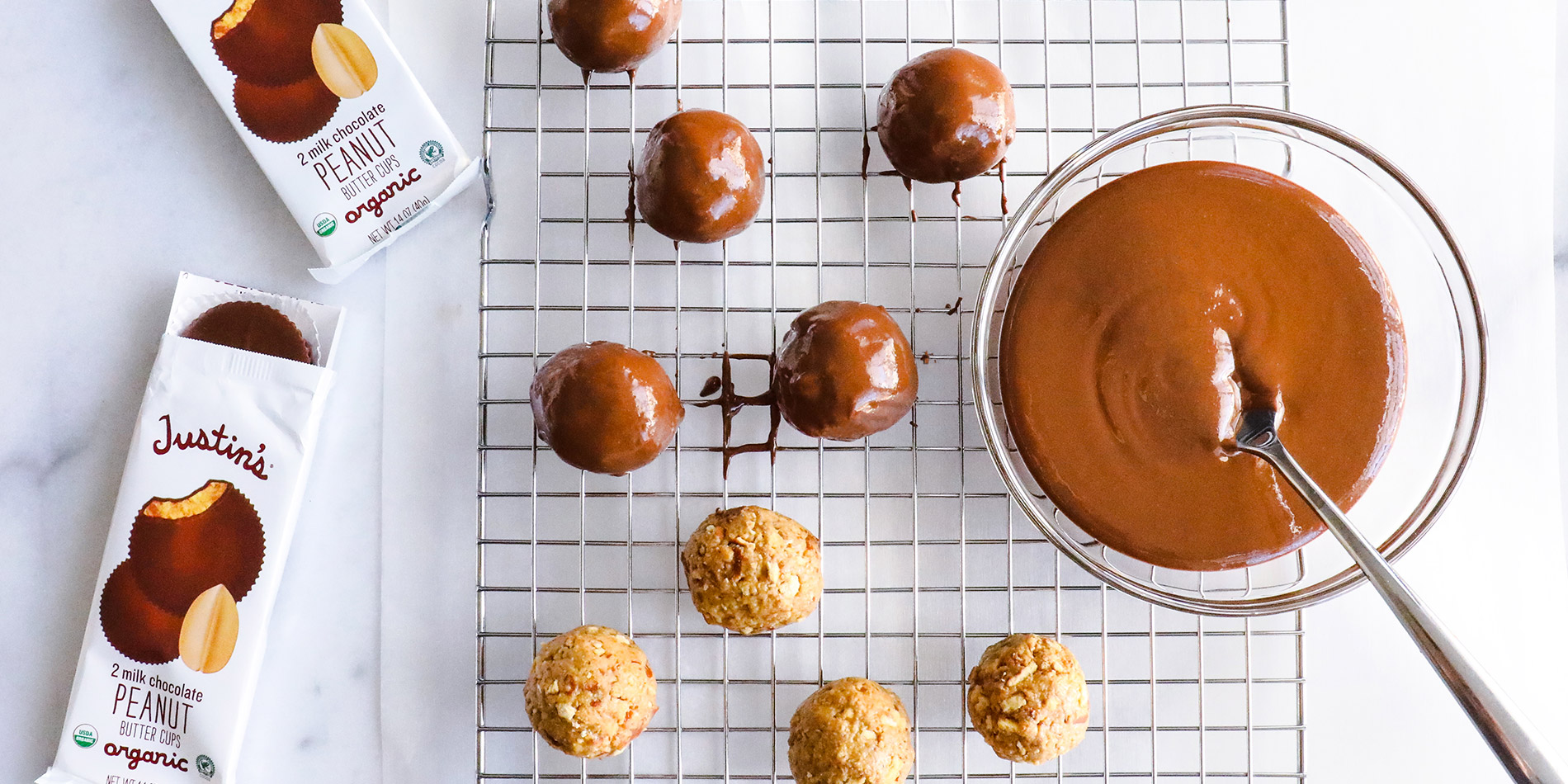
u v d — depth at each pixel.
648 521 0.72
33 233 0.72
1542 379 0.72
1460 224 0.72
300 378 0.70
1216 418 0.67
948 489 0.72
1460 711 0.72
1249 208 0.68
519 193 0.72
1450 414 0.71
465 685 0.71
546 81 0.72
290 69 0.70
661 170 0.68
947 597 0.72
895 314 0.72
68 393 0.72
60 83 0.72
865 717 0.68
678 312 0.71
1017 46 0.72
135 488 0.70
